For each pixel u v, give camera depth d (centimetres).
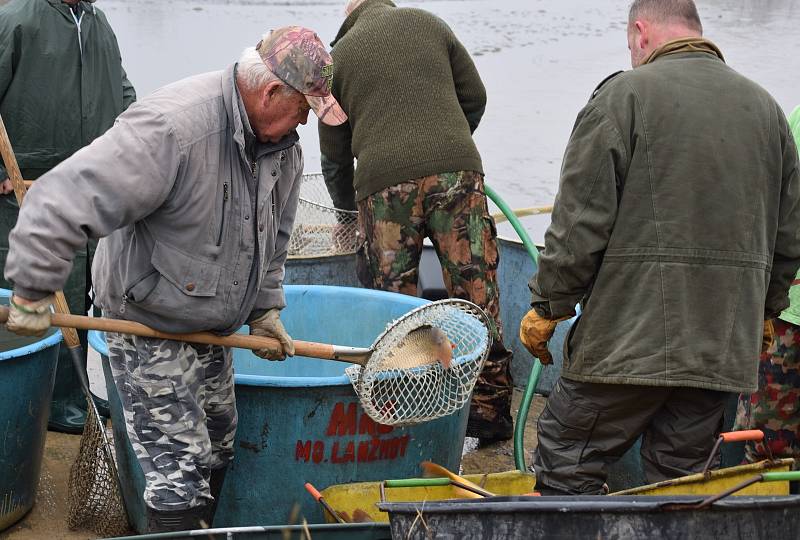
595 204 309
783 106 950
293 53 284
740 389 313
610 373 315
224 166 291
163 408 312
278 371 461
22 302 276
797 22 1338
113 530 388
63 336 393
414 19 453
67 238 270
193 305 299
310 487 320
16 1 461
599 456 335
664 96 310
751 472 319
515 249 545
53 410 472
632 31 336
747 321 315
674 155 307
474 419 475
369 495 345
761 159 314
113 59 481
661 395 322
